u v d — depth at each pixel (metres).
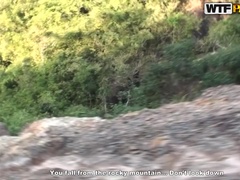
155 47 20.86
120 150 5.75
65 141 6.29
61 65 20.50
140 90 11.88
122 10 21.03
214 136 5.67
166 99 10.95
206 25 21.31
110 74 20.30
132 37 20.56
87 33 20.75
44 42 21.08
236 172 4.55
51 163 5.59
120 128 6.63
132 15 20.91
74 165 5.42
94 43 20.81
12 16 22.06
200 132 5.88
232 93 8.56
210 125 6.11
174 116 6.91
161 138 5.78
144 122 6.80
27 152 5.99
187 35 20.78
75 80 20.11
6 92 21.05
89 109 18.17
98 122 7.30
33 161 5.79
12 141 6.75
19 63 21.30
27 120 16.05
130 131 6.38
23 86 20.66
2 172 5.48
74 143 6.20
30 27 21.61
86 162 5.48
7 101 20.41
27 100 20.09
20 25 22.17
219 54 11.16
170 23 20.70
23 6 22.08
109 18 20.81
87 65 20.23
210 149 5.24
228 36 18.33
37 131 7.04
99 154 5.70
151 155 5.44
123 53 20.55
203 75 10.90
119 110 13.33
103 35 20.73
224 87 9.36
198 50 18.02
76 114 16.23
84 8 21.78
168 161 5.16
